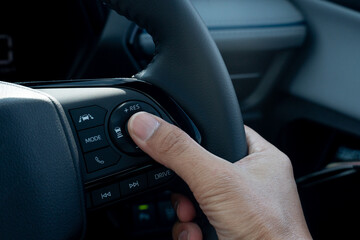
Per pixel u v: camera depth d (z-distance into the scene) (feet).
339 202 3.45
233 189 1.71
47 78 3.70
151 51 3.40
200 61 1.74
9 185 1.41
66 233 1.54
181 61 1.75
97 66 3.40
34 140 1.46
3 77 3.66
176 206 1.95
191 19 1.73
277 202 1.78
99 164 1.62
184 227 1.95
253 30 3.78
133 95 1.73
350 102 4.09
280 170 1.88
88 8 3.16
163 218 3.45
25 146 1.44
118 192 1.66
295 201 1.85
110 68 3.40
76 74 3.49
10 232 1.42
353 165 3.38
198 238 1.92
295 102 4.32
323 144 4.37
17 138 1.42
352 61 4.04
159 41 1.78
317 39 4.17
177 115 1.77
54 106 1.54
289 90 4.29
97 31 3.29
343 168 3.43
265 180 1.82
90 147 1.61
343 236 3.43
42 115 1.50
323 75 4.19
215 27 3.67
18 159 1.42
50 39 3.50
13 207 1.42
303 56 4.25
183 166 1.68
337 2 4.05
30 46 3.58
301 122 4.42
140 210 3.44
